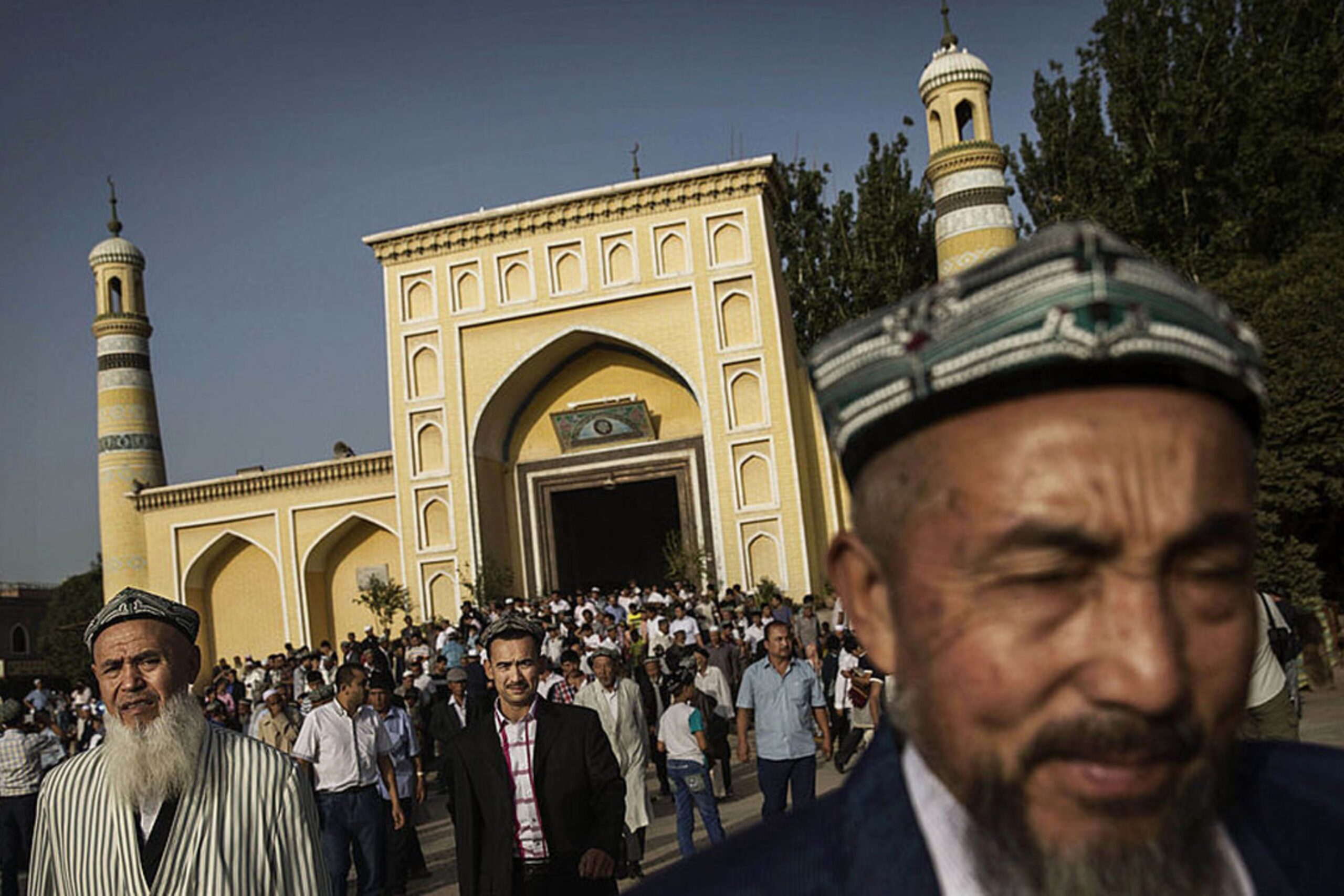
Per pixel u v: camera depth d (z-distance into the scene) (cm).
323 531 2853
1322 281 1504
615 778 477
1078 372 76
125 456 3102
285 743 1010
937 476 80
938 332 78
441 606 2625
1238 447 81
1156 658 72
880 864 83
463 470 2645
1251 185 2303
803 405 2697
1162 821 75
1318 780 96
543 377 2766
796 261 3000
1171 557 75
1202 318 78
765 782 754
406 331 2722
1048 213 2520
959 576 78
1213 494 77
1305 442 1479
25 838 1086
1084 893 74
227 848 321
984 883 78
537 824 470
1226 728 78
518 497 2767
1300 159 2256
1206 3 2395
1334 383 1442
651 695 1277
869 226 2894
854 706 976
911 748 89
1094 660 73
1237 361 78
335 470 2845
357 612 2891
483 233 2695
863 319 86
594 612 2128
